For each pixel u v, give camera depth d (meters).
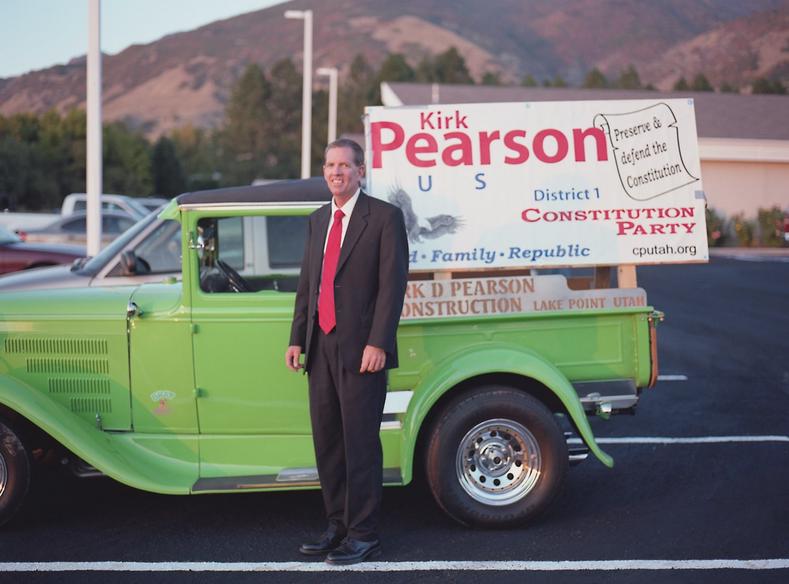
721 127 24.27
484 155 4.82
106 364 4.79
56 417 4.51
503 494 4.62
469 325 4.75
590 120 4.85
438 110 4.81
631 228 4.83
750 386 7.98
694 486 5.33
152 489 4.50
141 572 4.18
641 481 5.45
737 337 10.45
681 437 6.40
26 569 4.21
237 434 4.79
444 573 4.13
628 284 4.88
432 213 4.79
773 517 4.79
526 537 4.55
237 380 4.75
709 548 4.39
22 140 47.00
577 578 4.06
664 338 10.43
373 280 4.21
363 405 4.20
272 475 4.68
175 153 58.28
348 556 4.23
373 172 4.80
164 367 4.75
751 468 5.66
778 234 23.31
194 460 4.76
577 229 4.82
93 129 11.39
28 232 17.94
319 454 4.37
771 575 4.07
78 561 4.31
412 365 4.74
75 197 21.83
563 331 4.80
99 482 5.55
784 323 11.44
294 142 96.50
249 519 4.89
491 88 29.38
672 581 4.02
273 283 6.17
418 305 4.70
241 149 97.88
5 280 7.57
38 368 4.82
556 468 4.59
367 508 4.28
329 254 4.24
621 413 4.93
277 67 100.06
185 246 4.71
